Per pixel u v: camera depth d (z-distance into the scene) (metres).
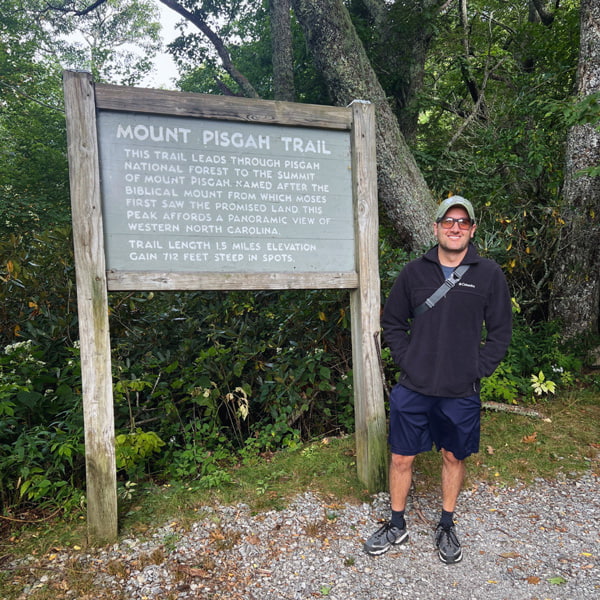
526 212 5.70
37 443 2.85
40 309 3.68
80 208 2.39
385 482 3.00
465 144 8.89
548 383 4.56
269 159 2.77
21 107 13.45
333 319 3.92
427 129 10.97
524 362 4.89
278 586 2.16
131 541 2.46
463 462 2.39
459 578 2.22
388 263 4.26
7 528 2.60
